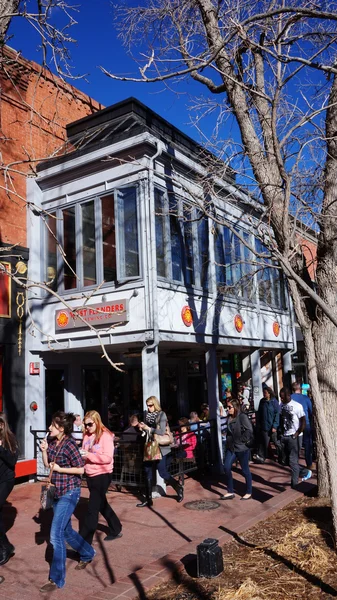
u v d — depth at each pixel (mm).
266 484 9898
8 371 11336
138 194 10758
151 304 10258
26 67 12375
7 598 5023
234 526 6715
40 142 12953
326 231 7750
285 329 17969
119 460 9984
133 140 10789
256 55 7824
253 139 7812
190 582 4945
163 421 8773
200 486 10156
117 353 14078
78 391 13023
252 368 16188
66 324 11391
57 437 5574
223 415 13945
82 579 5422
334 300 7781
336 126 7754
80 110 14766
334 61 7309
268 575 4984
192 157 12320
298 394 11219
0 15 5629
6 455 5957
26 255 12039
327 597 4422
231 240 13172
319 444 7891
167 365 15680
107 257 11219
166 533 6938
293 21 6836
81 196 11797
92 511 5953
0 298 11367
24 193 12422
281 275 17391
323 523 6441
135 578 5152
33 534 7211
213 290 12766
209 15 8117
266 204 7293
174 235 11641
